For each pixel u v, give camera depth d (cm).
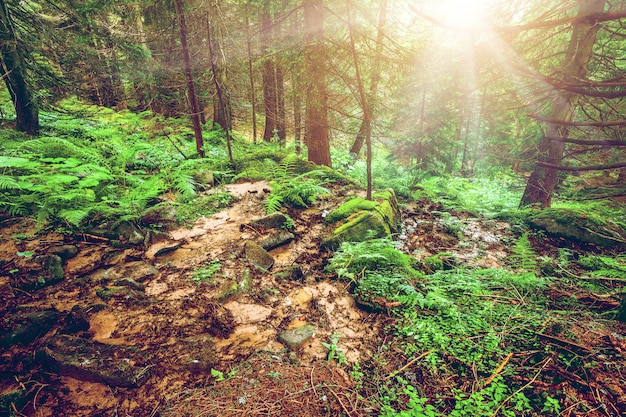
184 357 294
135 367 276
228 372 286
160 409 247
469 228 693
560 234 629
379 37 638
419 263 492
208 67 896
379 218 566
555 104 692
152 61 1021
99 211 500
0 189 500
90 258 426
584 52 584
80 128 857
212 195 655
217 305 371
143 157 848
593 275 449
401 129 1224
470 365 293
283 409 251
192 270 431
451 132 1174
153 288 393
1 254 392
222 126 1374
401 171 1110
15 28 713
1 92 976
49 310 327
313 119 848
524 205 843
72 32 852
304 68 689
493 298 397
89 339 309
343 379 285
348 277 436
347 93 764
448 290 412
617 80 214
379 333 344
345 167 1101
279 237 522
